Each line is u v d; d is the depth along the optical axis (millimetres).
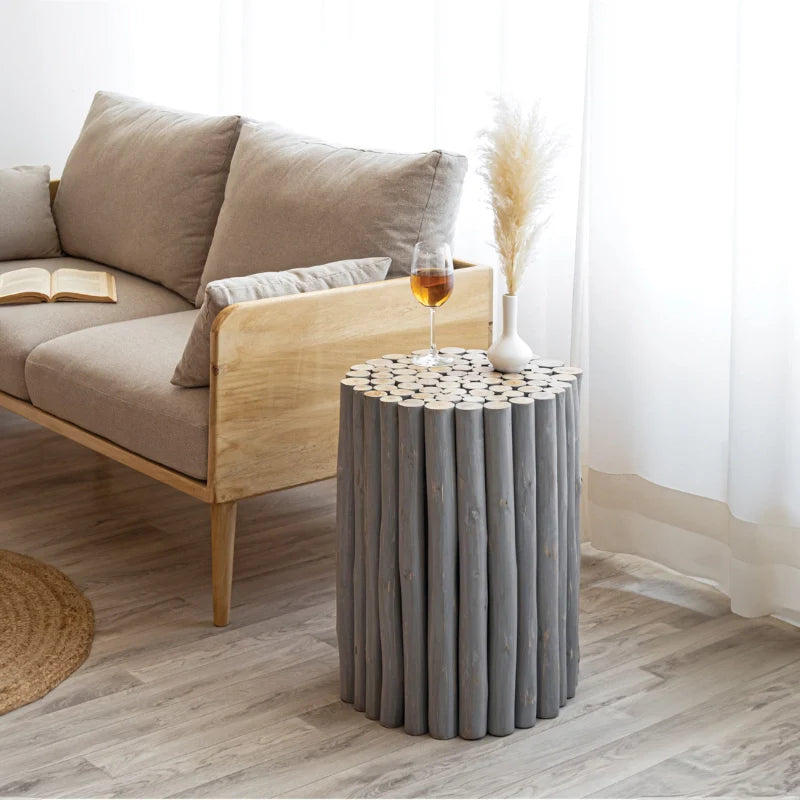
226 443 2551
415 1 3410
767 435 2604
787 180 2518
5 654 2496
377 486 2184
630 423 2928
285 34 3859
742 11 2494
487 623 2193
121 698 2354
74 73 4379
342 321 2674
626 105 2789
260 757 2164
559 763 2150
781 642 2613
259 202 3160
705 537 2875
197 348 2619
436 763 2150
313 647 2564
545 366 2344
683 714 2314
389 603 2199
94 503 3318
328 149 3135
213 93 4309
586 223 2936
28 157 4371
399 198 2900
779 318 2562
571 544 2305
